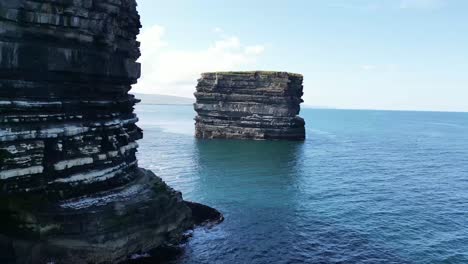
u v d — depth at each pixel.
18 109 28.11
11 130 27.44
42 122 29.44
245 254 34.03
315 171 72.75
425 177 69.88
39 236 27.23
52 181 29.80
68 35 30.53
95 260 28.66
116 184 34.41
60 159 30.42
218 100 116.38
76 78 31.56
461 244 37.41
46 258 27.25
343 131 176.00
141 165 73.88
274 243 36.62
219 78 115.69
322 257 34.06
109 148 34.59
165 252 33.00
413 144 126.44
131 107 40.81
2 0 27.33
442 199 54.03
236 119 116.00
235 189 56.88
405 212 47.41
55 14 29.52
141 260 31.02
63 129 30.36
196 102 120.00
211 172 69.00
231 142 109.69
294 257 33.88
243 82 114.88
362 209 48.19
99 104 33.69
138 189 35.12
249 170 71.69
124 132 37.25
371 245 36.81
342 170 74.69
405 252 35.44
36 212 27.77
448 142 135.62
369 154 98.81
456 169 78.94
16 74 28.41
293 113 118.00
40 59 29.06
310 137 139.25
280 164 78.94
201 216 41.84
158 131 143.12
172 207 35.88
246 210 46.44
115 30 34.56
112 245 29.38
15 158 27.64
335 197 53.75
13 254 26.05
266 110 114.38
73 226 28.34
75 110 31.92
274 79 114.44
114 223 29.91
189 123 190.88
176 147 99.06
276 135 115.81
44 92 29.72
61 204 29.62
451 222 43.81
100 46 33.09
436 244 37.31
